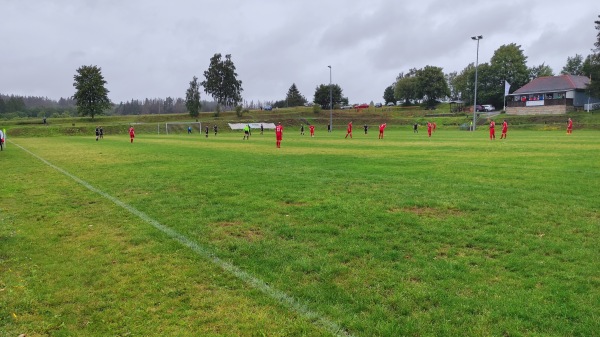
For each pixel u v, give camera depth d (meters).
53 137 62.69
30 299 4.97
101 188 12.75
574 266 5.67
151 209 9.66
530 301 4.68
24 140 52.16
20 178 15.42
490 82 107.50
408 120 88.88
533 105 86.06
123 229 7.96
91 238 7.42
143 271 5.77
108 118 100.88
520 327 4.17
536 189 11.21
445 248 6.52
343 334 4.13
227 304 4.78
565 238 6.87
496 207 9.10
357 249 6.50
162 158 22.16
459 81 123.00
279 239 7.13
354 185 12.37
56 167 19.00
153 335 4.16
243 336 4.13
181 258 6.29
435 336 4.06
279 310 4.63
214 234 7.47
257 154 23.91
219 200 10.45
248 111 115.12
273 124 88.19
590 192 10.66
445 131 66.06
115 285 5.33
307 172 15.49
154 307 4.74
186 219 8.60
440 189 11.41
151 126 82.75
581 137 39.06
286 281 5.38
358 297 4.89
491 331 4.12
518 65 104.00
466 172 14.76
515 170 15.05
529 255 6.12
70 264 6.10
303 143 34.91
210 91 121.44
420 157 20.55
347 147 28.88
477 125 75.81
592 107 79.38
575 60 126.69
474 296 4.84
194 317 4.50
